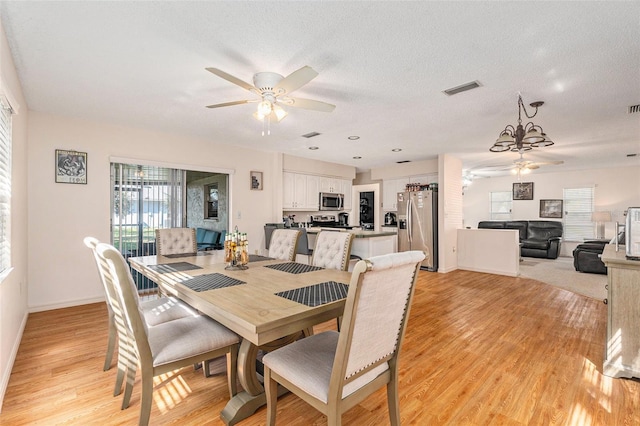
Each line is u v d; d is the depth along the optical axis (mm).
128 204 4230
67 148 3654
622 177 7398
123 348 1874
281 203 5816
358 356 1295
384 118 3674
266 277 2232
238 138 4711
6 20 1812
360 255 4734
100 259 1675
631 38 1979
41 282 3506
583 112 3395
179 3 1685
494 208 9250
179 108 3346
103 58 2271
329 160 6688
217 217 6609
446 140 4770
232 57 2248
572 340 2855
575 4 1672
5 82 2006
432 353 2588
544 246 7789
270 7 1715
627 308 2184
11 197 2346
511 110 3359
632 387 2074
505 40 2023
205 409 1836
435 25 1868
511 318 3457
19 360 2393
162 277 2256
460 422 1731
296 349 1562
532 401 1928
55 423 1688
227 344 1784
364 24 1864
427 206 6250
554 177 8289
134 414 1771
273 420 1554
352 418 1769
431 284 5086
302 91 2869
